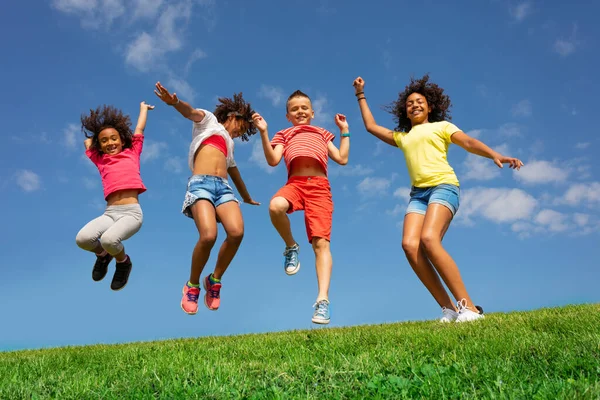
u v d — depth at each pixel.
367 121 5.95
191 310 4.81
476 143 5.01
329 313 4.74
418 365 2.83
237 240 4.67
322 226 4.97
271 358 3.59
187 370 3.13
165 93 4.47
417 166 5.27
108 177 5.21
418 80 5.77
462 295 4.84
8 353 5.96
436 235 4.84
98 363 4.00
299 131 5.38
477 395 2.21
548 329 4.04
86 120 5.35
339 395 2.28
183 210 4.77
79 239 5.00
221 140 4.93
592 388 2.12
